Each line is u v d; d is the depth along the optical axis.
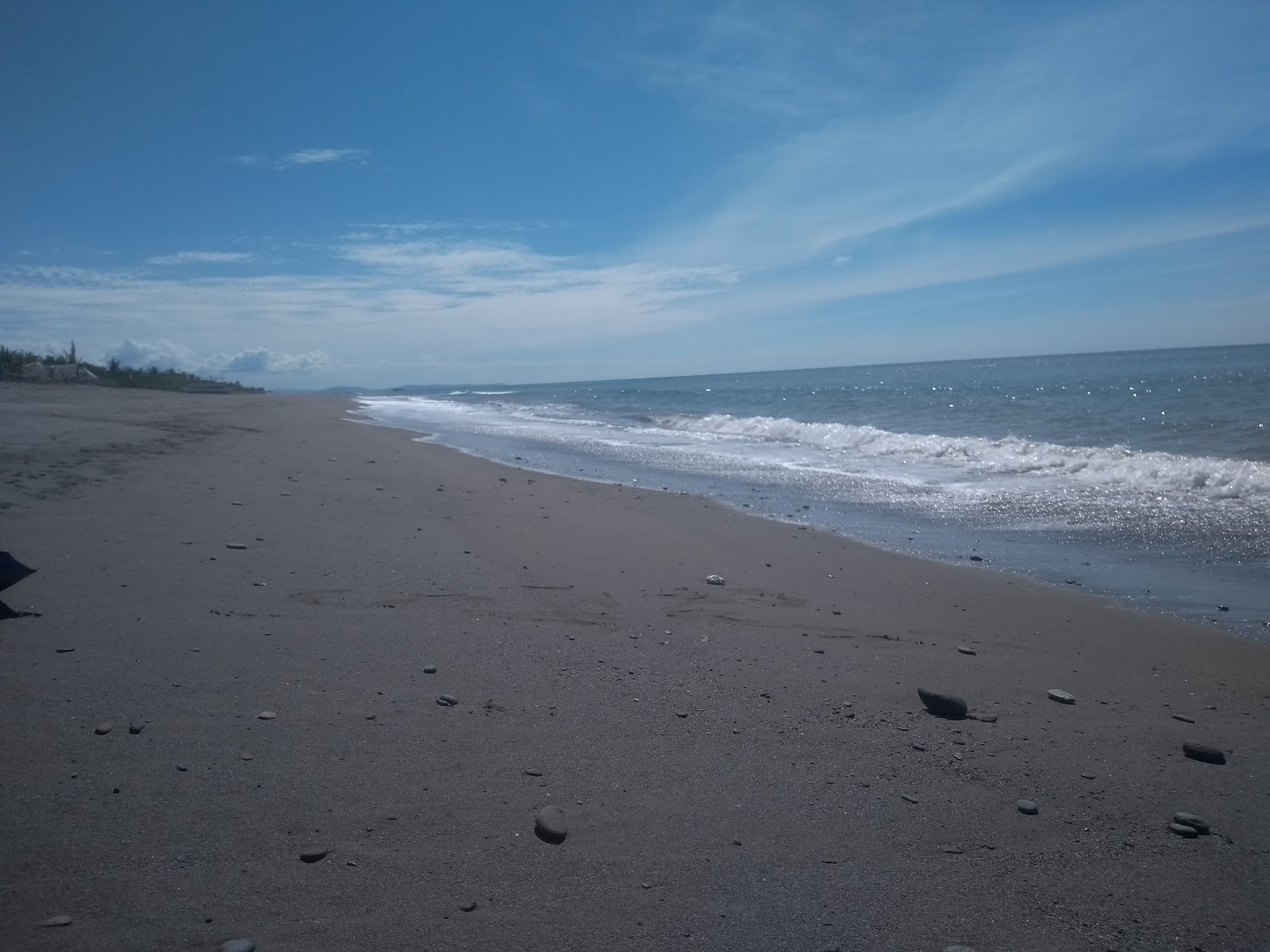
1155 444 13.86
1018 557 7.82
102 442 12.44
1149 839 3.14
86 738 3.48
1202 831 3.18
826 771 3.60
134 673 4.15
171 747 3.45
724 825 3.14
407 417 28.58
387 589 5.95
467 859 2.83
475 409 34.31
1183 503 9.55
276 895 2.58
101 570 5.86
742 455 15.91
